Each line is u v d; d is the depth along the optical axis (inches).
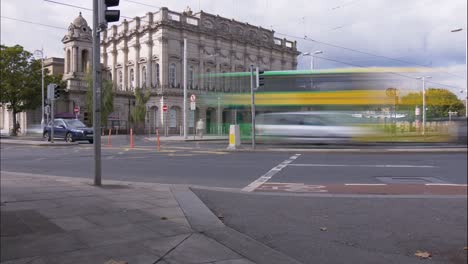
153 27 2490.2
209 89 1266.0
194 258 189.5
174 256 191.5
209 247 206.8
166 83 2458.2
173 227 243.6
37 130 2335.1
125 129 2333.9
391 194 394.6
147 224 250.1
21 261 183.6
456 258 222.4
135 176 513.0
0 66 1977.1
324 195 384.5
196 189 403.9
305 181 480.4
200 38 2600.9
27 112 2380.7
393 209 327.3
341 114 981.8
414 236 258.4
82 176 511.5
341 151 885.8
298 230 266.1
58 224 247.8
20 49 2016.5
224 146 1077.8
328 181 480.7
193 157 764.0
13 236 222.7
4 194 345.1
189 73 2561.5
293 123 1005.2
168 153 852.6
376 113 978.7
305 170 574.6
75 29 2391.7
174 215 274.5
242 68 2795.3
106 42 2780.5
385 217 302.2
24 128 2385.6
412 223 287.1
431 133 1054.4
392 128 987.9
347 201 357.1
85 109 2223.2
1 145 1163.9
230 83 1087.0
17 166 619.5
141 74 2568.9
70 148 1023.0
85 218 263.4
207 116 1797.5
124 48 2650.1
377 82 960.9
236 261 186.9
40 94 2089.1
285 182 472.1
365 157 771.4
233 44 2743.6
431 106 1034.1
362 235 258.1
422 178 504.4
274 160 708.7
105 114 2149.4
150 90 2375.7
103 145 1158.3
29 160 709.3
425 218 300.4
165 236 224.5
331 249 230.2
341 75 979.3
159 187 397.4
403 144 1015.6
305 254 221.1
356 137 976.9
